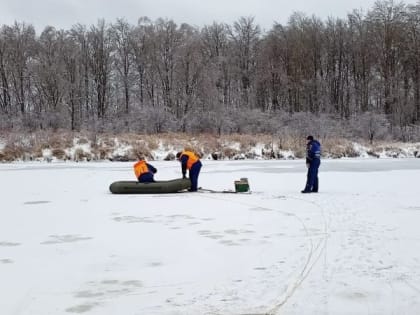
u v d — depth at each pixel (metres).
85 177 22.33
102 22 58.91
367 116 46.25
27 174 24.05
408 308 4.89
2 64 54.62
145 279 6.11
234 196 14.28
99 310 5.06
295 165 29.19
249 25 63.00
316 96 57.34
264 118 47.66
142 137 38.50
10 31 56.22
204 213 11.14
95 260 7.09
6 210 12.09
